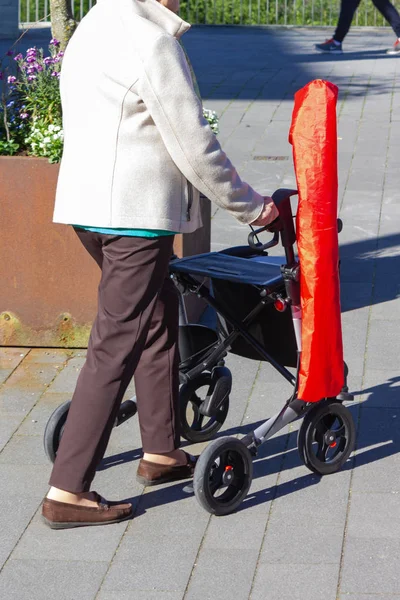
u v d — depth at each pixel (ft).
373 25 71.26
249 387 18.90
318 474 15.67
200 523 14.49
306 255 14.05
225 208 13.53
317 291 14.16
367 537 13.97
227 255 15.60
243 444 14.57
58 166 19.45
